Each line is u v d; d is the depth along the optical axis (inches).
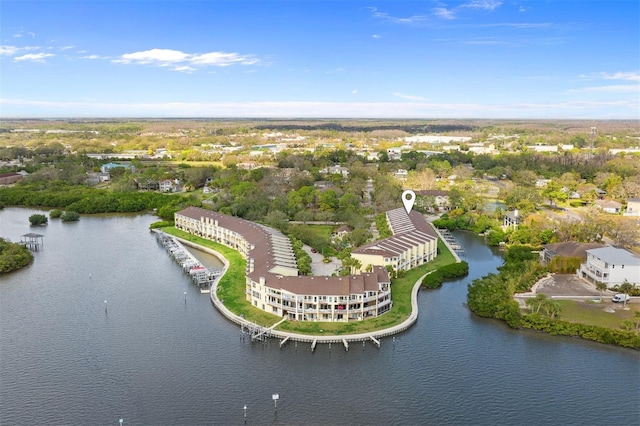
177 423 4672.7
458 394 5147.6
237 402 4992.6
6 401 4945.9
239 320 6648.6
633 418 4773.6
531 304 6830.7
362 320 6688.0
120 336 6304.1
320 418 4766.2
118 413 4798.2
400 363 5728.3
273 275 7086.6
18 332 6387.8
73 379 5334.6
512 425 4685.0
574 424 4697.3
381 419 4756.4
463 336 6363.2
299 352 5964.6
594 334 6176.2
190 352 5935.0
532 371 5551.2
